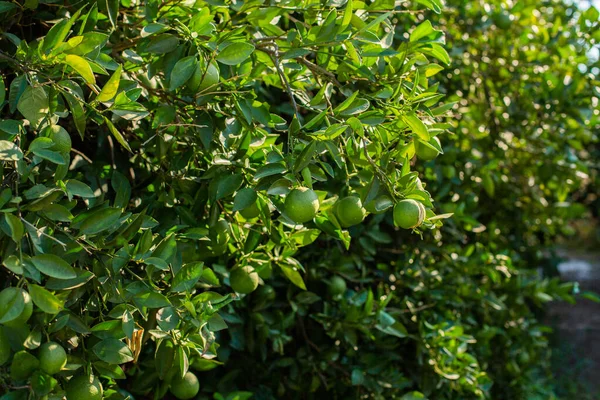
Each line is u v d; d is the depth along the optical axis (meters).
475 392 2.90
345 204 1.85
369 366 2.77
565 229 4.25
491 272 3.23
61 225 1.89
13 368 1.67
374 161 1.86
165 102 2.12
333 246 2.81
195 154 2.16
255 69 2.07
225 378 2.64
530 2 3.71
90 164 2.21
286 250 2.18
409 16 3.16
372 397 2.79
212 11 2.06
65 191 1.72
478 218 4.01
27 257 1.64
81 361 1.77
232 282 2.15
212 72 1.90
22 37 2.15
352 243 2.87
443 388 3.00
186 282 1.86
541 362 4.15
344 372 2.76
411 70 2.01
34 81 1.72
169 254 1.86
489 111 3.78
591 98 3.41
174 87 1.85
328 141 1.80
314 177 1.83
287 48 2.02
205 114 2.00
